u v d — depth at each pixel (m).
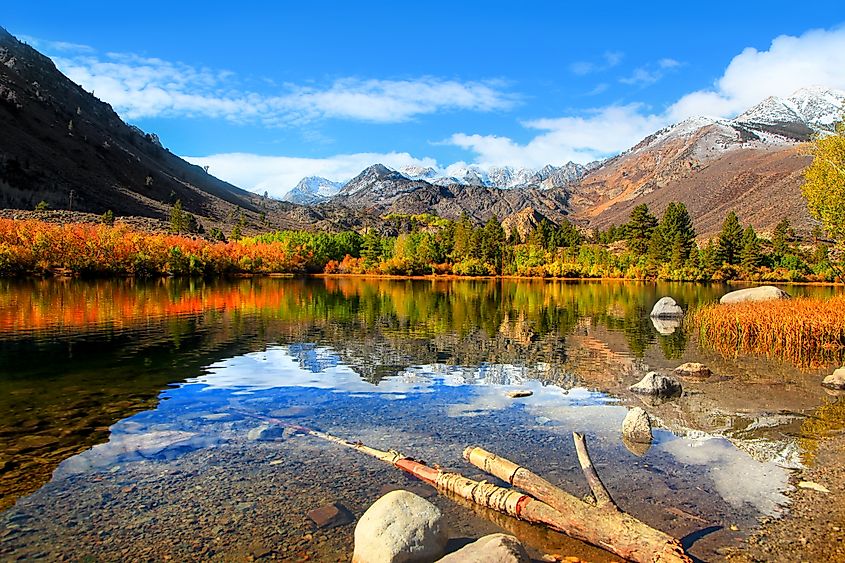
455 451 11.06
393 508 7.22
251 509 8.44
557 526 7.88
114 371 18.38
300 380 17.50
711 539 7.70
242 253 101.94
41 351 21.61
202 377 17.73
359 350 23.22
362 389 16.39
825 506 8.73
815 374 18.94
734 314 26.53
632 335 28.70
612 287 83.25
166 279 78.81
